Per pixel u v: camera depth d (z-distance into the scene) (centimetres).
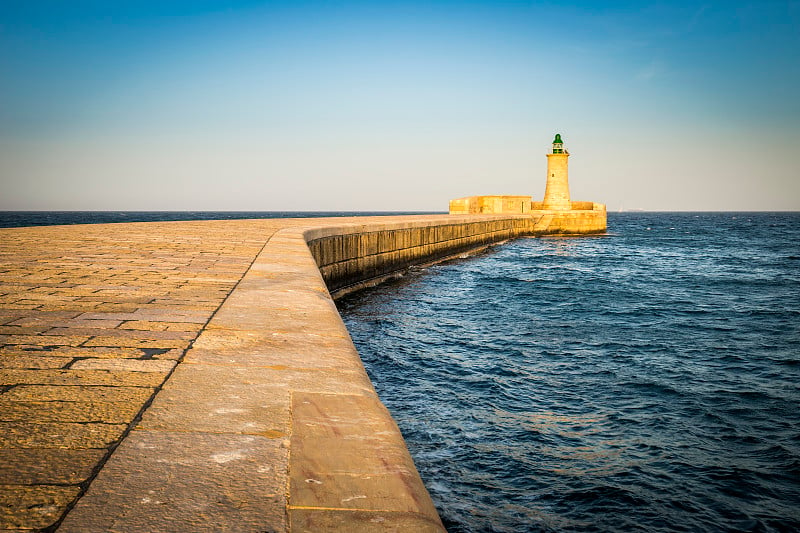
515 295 2062
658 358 1210
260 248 1078
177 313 486
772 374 1103
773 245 5531
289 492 200
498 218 5141
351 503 195
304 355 365
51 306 507
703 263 3566
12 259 839
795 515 604
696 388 1010
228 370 331
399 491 204
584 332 1457
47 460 217
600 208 7650
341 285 1911
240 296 564
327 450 232
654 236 7362
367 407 280
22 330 418
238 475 209
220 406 275
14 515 179
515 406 902
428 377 1035
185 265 805
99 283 638
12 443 230
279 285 635
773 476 687
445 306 1789
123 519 180
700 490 650
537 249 4706
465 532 549
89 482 202
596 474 679
